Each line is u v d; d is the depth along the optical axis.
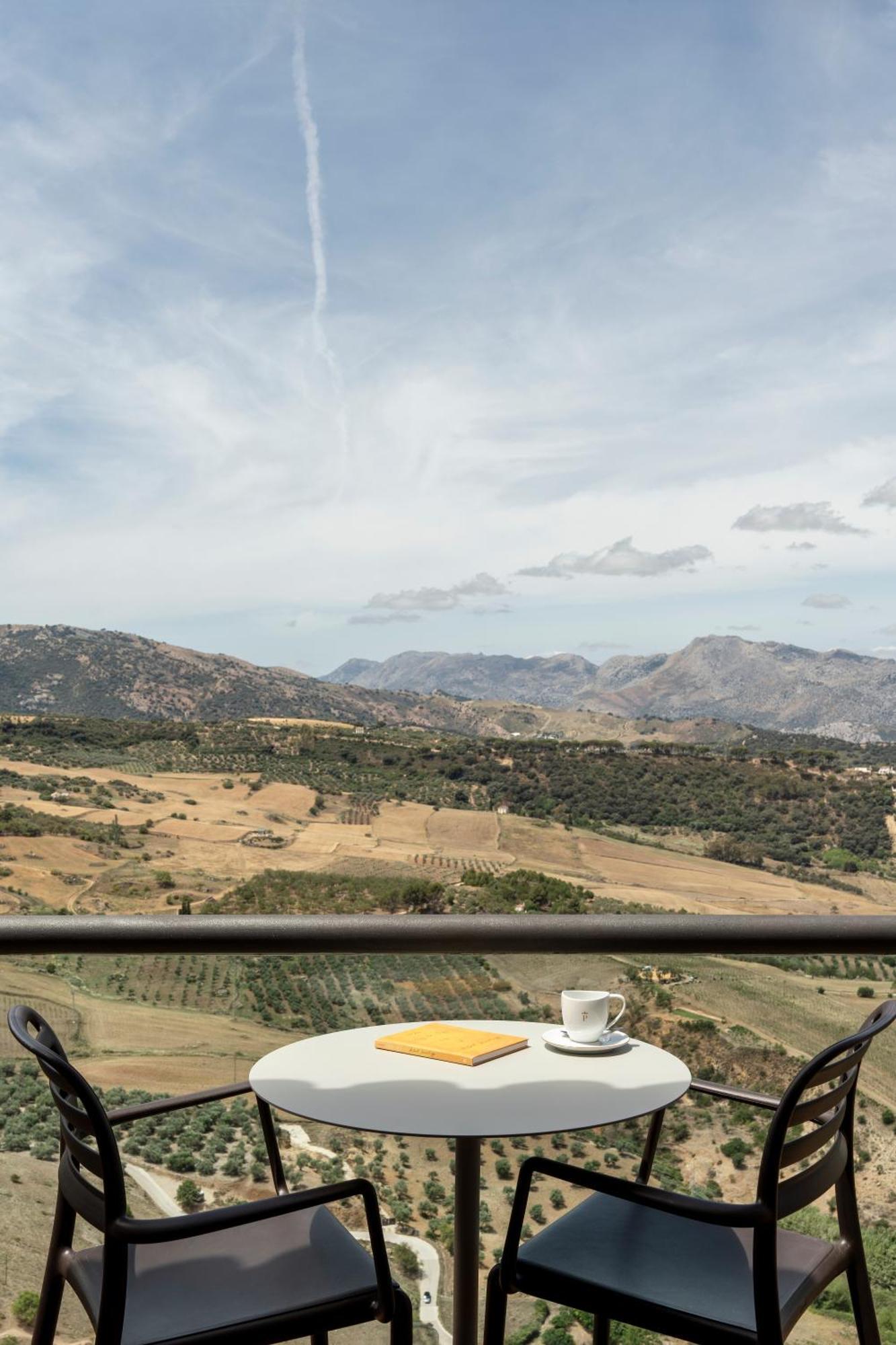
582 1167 1.80
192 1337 1.59
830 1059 1.55
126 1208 1.51
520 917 2.21
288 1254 1.82
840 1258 1.81
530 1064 1.92
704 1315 1.63
